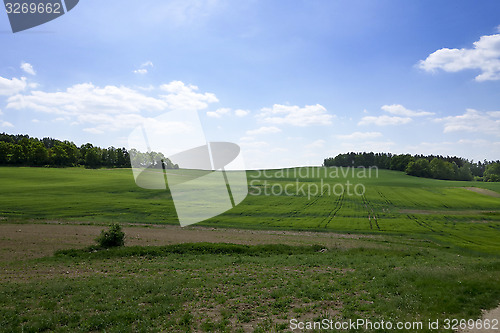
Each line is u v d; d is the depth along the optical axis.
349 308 14.69
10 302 15.73
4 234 40.09
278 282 19.81
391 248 38.34
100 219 56.59
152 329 12.73
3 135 195.12
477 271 20.81
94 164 152.50
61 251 31.16
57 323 13.40
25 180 104.56
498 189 124.19
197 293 17.70
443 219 73.94
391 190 117.06
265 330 12.56
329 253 33.34
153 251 31.28
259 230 56.03
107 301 16.09
